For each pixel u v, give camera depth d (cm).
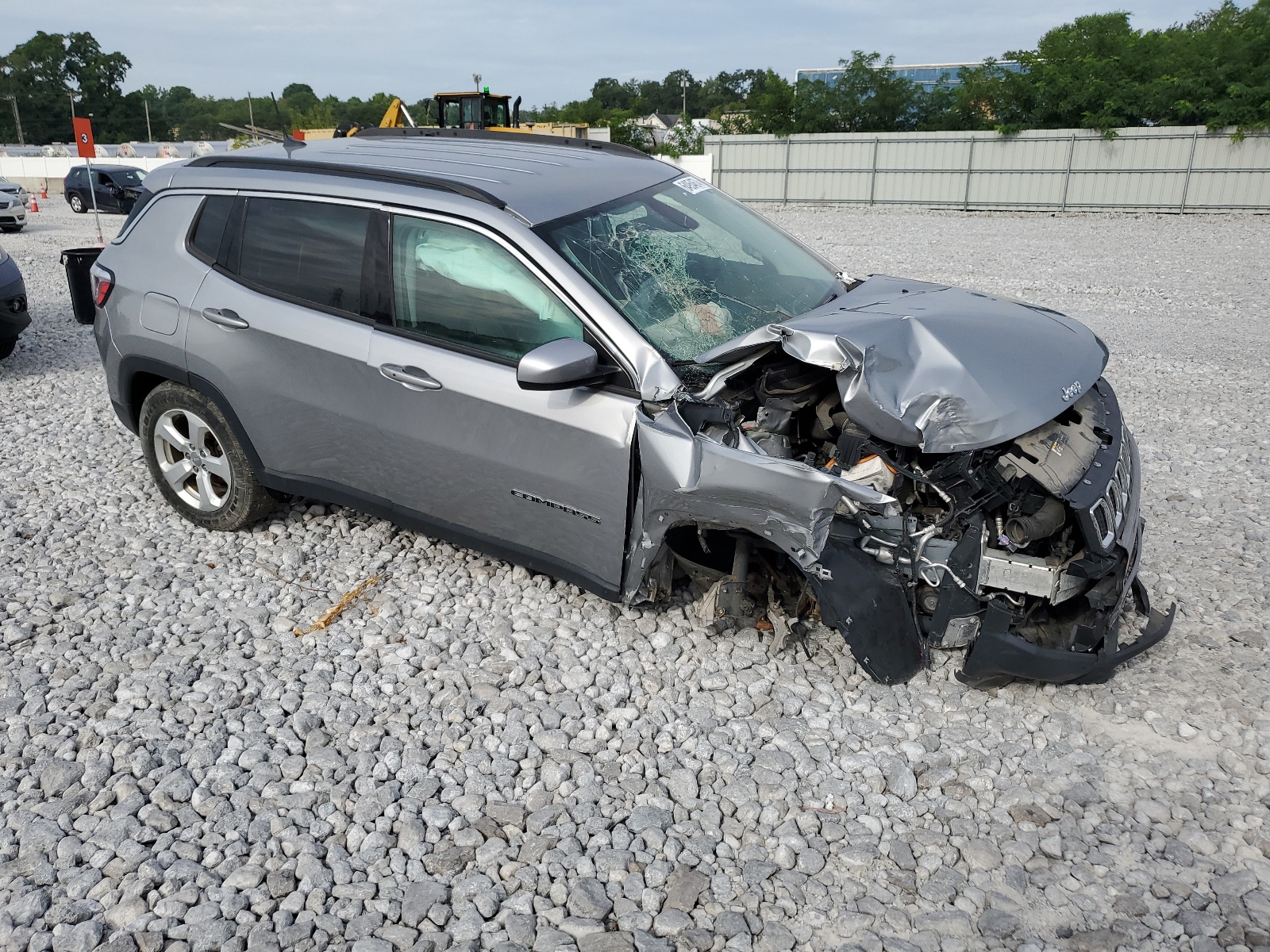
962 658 365
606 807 303
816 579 330
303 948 252
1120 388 768
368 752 330
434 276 387
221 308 437
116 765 322
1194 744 329
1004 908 265
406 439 399
